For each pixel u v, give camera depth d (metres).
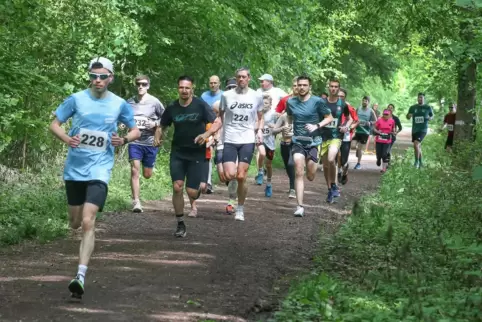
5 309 6.86
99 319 6.64
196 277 8.45
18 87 12.16
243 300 7.54
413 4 20.53
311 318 6.84
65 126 16.55
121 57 20.28
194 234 11.27
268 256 9.87
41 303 7.11
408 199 14.93
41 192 13.55
